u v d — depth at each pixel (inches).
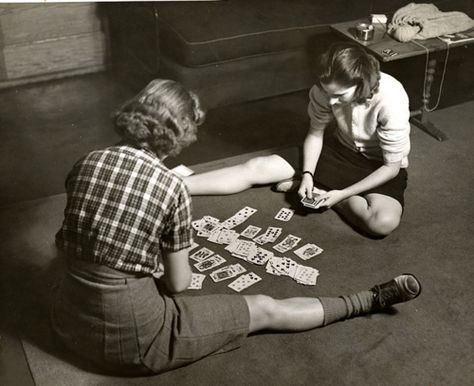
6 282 119.6
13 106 192.9
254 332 109.3
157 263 94.8
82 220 85.9
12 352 105.4
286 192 146.4
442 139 169.0
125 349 93.7
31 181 155.6
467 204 144.0
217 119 182.7
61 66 210.1
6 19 198.2
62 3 202.8
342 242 131.6
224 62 179.6
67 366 103.0
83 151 170.2
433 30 163.9
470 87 196.2
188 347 96.2
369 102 128.6
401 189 134.9
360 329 110.7
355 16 197.6
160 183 85.8
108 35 212.4
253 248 128.3
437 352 107.0
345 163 139.2
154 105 83.8
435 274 123.5
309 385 100.7
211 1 195.5
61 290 95.6
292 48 187.6
